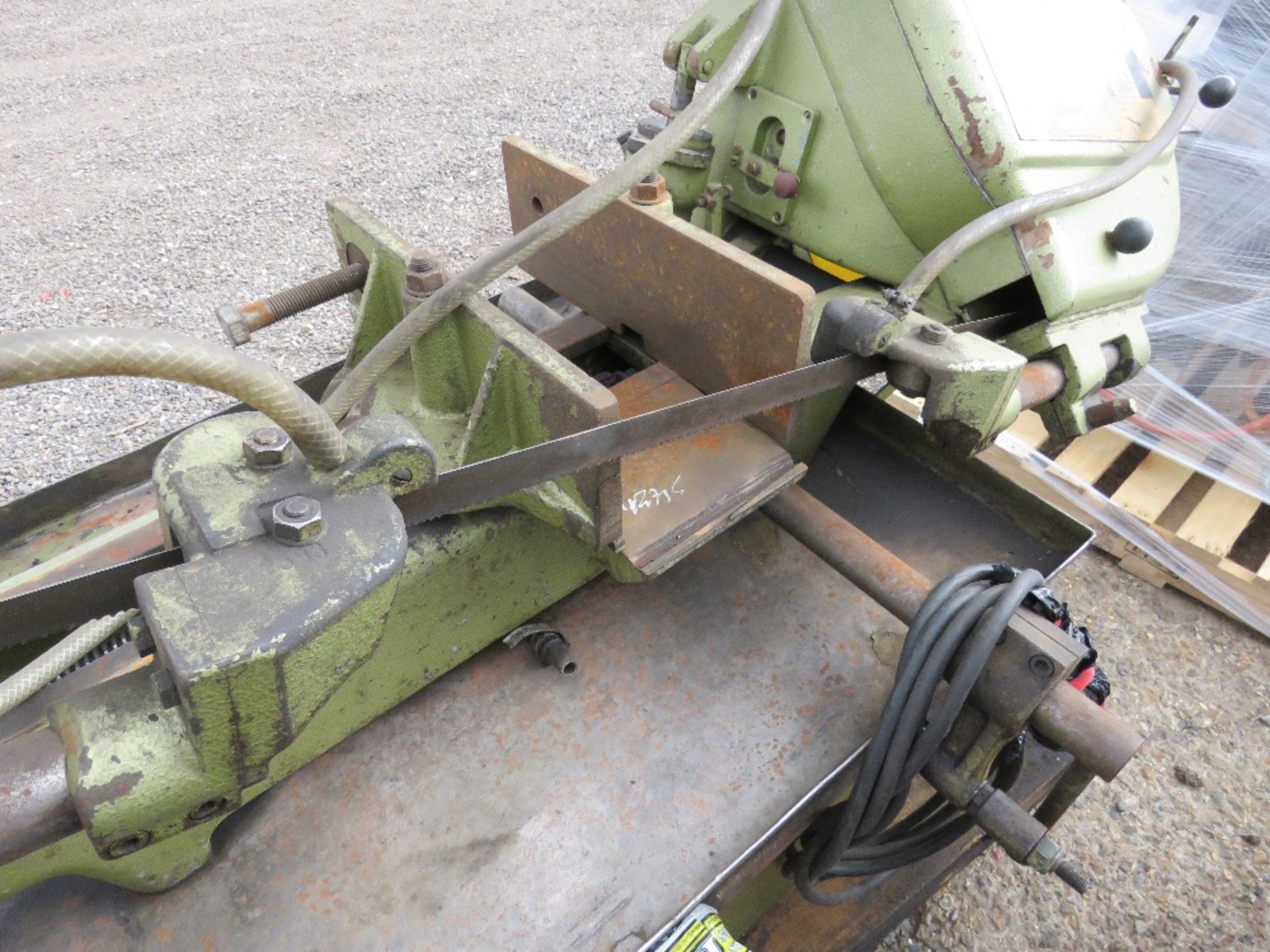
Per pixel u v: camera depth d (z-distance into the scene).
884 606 1.20
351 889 1.02
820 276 1.56
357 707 1.09
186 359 0.57
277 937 0.98
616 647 1.27
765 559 1.40
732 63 1.14
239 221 3.44
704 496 1.17
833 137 1.36
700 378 1.31
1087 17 1.42
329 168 3.81
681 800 1.11
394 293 1.27
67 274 3.11
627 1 5.85
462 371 1.17
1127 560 2.18
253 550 0.68
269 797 1.09
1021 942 1.58
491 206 3.58
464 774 1.12
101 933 0.97
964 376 1.11
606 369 1.54
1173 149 1.57
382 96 4.45
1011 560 1.46
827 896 1.26
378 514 0.72
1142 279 1.44
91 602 0.74
